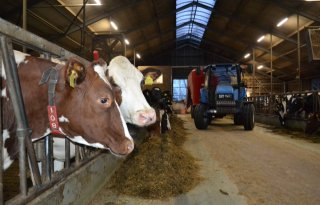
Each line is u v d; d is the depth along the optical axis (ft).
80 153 9.65
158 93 21.74
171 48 94.73
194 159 16.34
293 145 21.17
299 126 30.42
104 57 23.00
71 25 42.52
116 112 6.18
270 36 58.44
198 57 96.89
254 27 58.80
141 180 11.55
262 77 92.84
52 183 7.02
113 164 12.64
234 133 27.89
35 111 6.09
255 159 16.52
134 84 9.59
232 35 70.18
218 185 11.85
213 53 95.71
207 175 13.25
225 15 58.03
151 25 61.62
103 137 6.07
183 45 96.32
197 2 59.82
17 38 6.14
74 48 54.60
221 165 15.08
